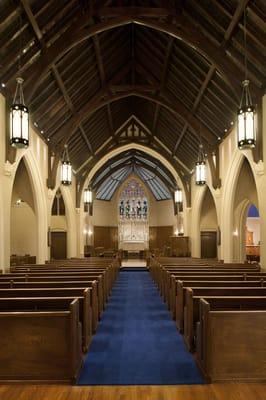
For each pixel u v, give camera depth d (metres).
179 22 8.58
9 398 3.44
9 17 6.73
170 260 12.47
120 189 27.34
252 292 4.95
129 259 26.39
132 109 17.27
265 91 8.30
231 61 8.52
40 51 8.34
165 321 6.73
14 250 15.31
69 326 3.75
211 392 3.55
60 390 3.62
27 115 7.42
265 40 7.14
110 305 8.45
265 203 8.48
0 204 8.24
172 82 12.11
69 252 17.09
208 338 3.77
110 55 11.52
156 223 27.08
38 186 11.48
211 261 11.83
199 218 17.34
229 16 7.49
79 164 17.53
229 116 10.94
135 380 3.90
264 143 8.44
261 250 8.84
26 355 3.74
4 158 8.43
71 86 10.81
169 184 23.23
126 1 9.57
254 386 3.67
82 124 14.02
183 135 15.02
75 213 18.34
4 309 4.30
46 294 5.08
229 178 11.76
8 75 8.04
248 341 3.78
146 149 18.70
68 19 8.40
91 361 4.51
